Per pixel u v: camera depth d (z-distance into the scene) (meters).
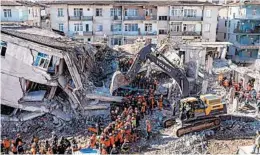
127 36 66.19
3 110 33.16
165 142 28.95
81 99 33.28
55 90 34.09
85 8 64.75
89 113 33.34
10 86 32.59
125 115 31.00
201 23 65.94
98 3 64.75
